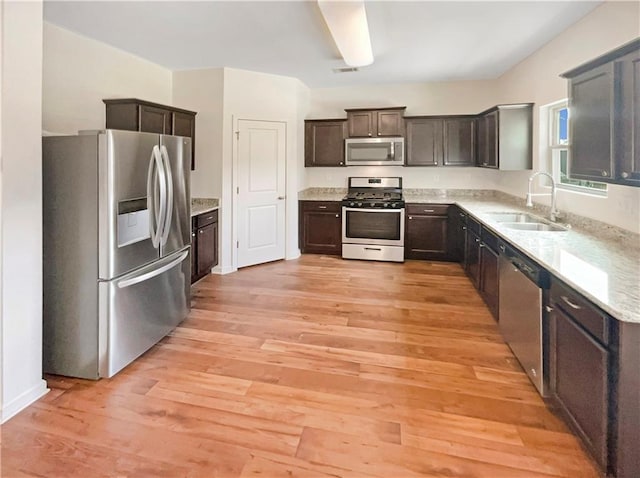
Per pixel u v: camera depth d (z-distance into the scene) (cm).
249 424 198
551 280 206
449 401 219
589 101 218
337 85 575
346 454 178
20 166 204
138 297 261
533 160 418
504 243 288
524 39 368
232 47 389
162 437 188
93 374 239
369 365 259
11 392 203
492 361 263
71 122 342
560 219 339
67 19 314
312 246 578
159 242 281
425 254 543
